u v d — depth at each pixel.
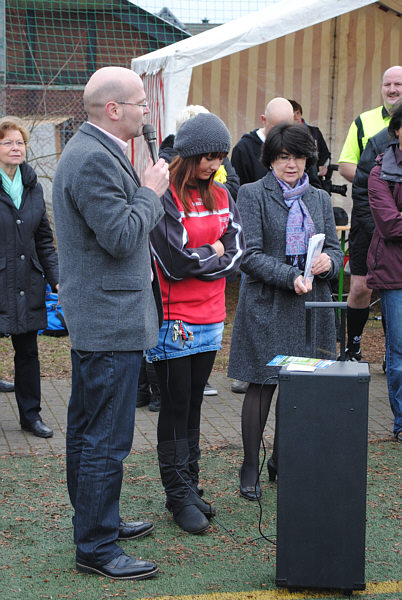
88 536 3.07
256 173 5.71
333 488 2.89
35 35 12.36
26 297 4.64
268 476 4.21
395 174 4.48
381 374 6.40
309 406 2.87
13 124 4.57
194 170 3.37
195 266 3.31
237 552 3.32
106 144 2.92
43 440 4.76
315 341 3.85
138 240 2.85
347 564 2.91
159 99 7.31
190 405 3.60
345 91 9.55
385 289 4.65
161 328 3.41
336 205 9.91
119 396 2.97
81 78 12.61
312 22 6.77
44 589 2.98
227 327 8.27
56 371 6.39
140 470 4.24
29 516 3.65
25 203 4.63
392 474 4.22
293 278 3.73
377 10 9.36
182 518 3.51
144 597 2.93
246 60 9.20
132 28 12.62
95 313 2.91
